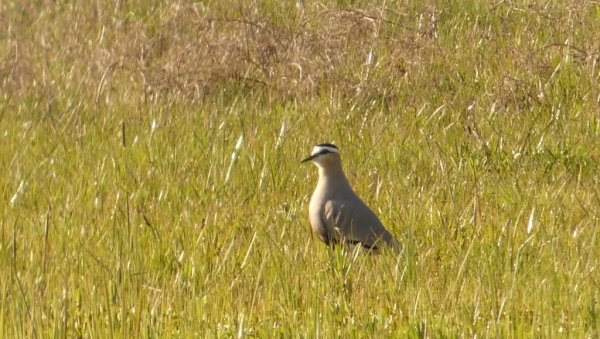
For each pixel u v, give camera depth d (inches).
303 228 513.0
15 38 967.0
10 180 610.2
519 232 487.8
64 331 379.6
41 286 418.9
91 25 984.9
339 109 717.3
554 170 596.4
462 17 887.1
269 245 480.1
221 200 554.9
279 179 589.6
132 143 681.6
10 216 538.9
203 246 476.1
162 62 853.2
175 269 457.7
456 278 422.6
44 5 1051.9
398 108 717.9
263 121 716.0
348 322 386.0
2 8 1040.8
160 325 388.8
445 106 699.4
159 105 761.0
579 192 551.8
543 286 406.6
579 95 711.1
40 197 575.8
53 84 842.2
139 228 508.7
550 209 525.0
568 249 462.6
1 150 685.3
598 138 643.5
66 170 636.1
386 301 414.9
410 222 502.9
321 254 471.5
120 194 567.8
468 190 557.6
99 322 393.1
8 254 469.4
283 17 904.3
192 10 896.3
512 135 650.8
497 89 716.0
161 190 561.9
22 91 836.6
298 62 786.2
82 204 559.2
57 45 942.4
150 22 965.2
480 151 621.3
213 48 800.3
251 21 839.7
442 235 487.2
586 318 383.2
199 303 406.0
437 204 536.1
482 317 390.0
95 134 712.4
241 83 786.8
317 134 674.8
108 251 471.5
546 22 839.1
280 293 420.5
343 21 829.8
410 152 626.5
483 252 456.8
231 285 426.3
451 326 381.7
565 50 755.4
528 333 370.0
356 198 506.9
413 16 876.0
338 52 794.8
